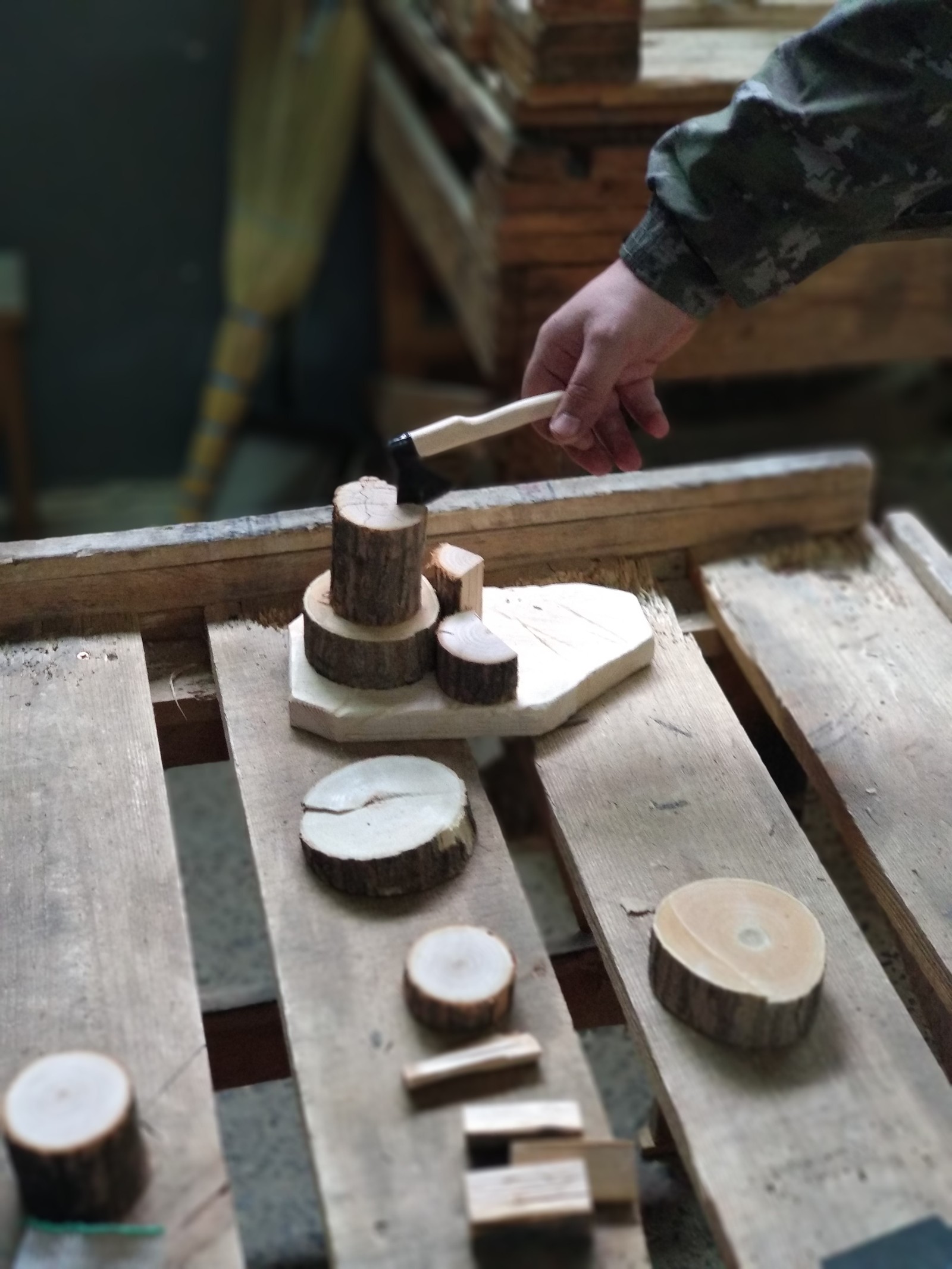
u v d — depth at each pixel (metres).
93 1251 0.95
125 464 3.34
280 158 2.87
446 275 2.41
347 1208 0.96
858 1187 0.97
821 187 1.27
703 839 1.24
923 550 1.60
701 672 1.44
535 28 1.78
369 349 3.34
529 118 1.85
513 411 1.32
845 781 1.32
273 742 1.32
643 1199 1.62
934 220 1.39
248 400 3.07
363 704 1.31
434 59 2.30
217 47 2.89
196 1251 0.95
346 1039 1.06
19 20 2.78
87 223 3.02
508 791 2.02
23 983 1.10
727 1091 1.03
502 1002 1.07
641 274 1.33
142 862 1.21
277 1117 1.86
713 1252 1.57
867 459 1.62
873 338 2.18
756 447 3.29
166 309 3.16
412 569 1.30
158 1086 1.04
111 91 2.89
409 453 1.26
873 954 1.14
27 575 1.44
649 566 1.60
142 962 1.12
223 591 1.49
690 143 1.29
